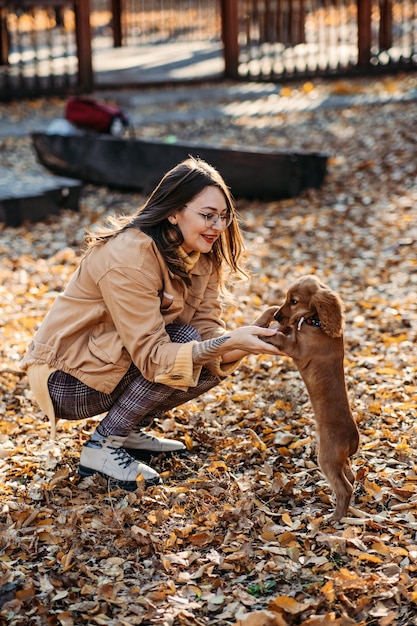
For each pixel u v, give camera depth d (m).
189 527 3.84
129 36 23.42
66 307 4.10
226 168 9.88
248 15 15.97
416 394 5.15
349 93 14.57
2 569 3.60
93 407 4.20
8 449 4.64
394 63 16.03
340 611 3.32
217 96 14.93
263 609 3.36
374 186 9.88
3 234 9.01
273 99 14.56
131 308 3.89
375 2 18.09
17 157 11.70
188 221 3.88
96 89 15.32
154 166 10.30
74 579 3.54
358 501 4.05
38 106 14.49
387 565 3.55
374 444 4.52
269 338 3.90
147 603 3.38
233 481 4.25
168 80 15.75
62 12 15.77
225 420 4.91
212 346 3.85
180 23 24.48
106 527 3.86
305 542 3.70
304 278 3.93
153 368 3.92
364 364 5.64
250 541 3.75
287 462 4.45
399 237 8.34
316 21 16.05
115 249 3.91
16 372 5.62
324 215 9.22
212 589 3.49
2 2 14.62
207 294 4.33
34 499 4.14
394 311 6.57
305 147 11.51
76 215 9.70
